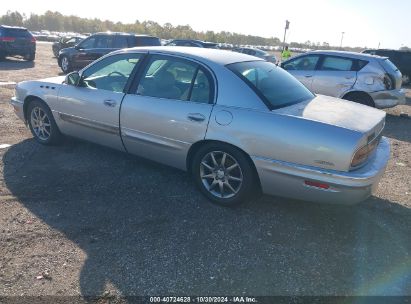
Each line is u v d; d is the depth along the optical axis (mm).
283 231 3625
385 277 3020
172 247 3291
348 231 3678
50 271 2920
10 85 10883
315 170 3369
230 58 4254
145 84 4383
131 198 4133
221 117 3752
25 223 3551
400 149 6793
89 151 5418
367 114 3893
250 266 3090
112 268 2988
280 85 4156
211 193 4066
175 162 4285
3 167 4762
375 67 8961
